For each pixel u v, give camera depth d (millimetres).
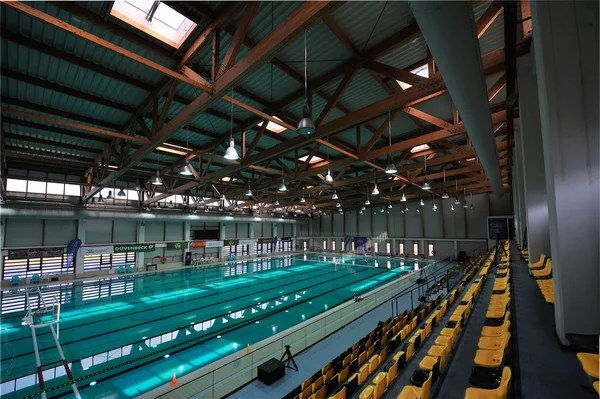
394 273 21703
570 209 2826
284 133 10812
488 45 6363
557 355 3002
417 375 3742
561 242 2896
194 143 11688
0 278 17125
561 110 2754
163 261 24734
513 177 16156
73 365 8164
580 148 2723
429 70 5516
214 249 29094
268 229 35469
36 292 16391
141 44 5648
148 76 6980
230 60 4777
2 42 5512
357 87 7621
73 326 11281
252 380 6723
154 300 14961
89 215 18031
